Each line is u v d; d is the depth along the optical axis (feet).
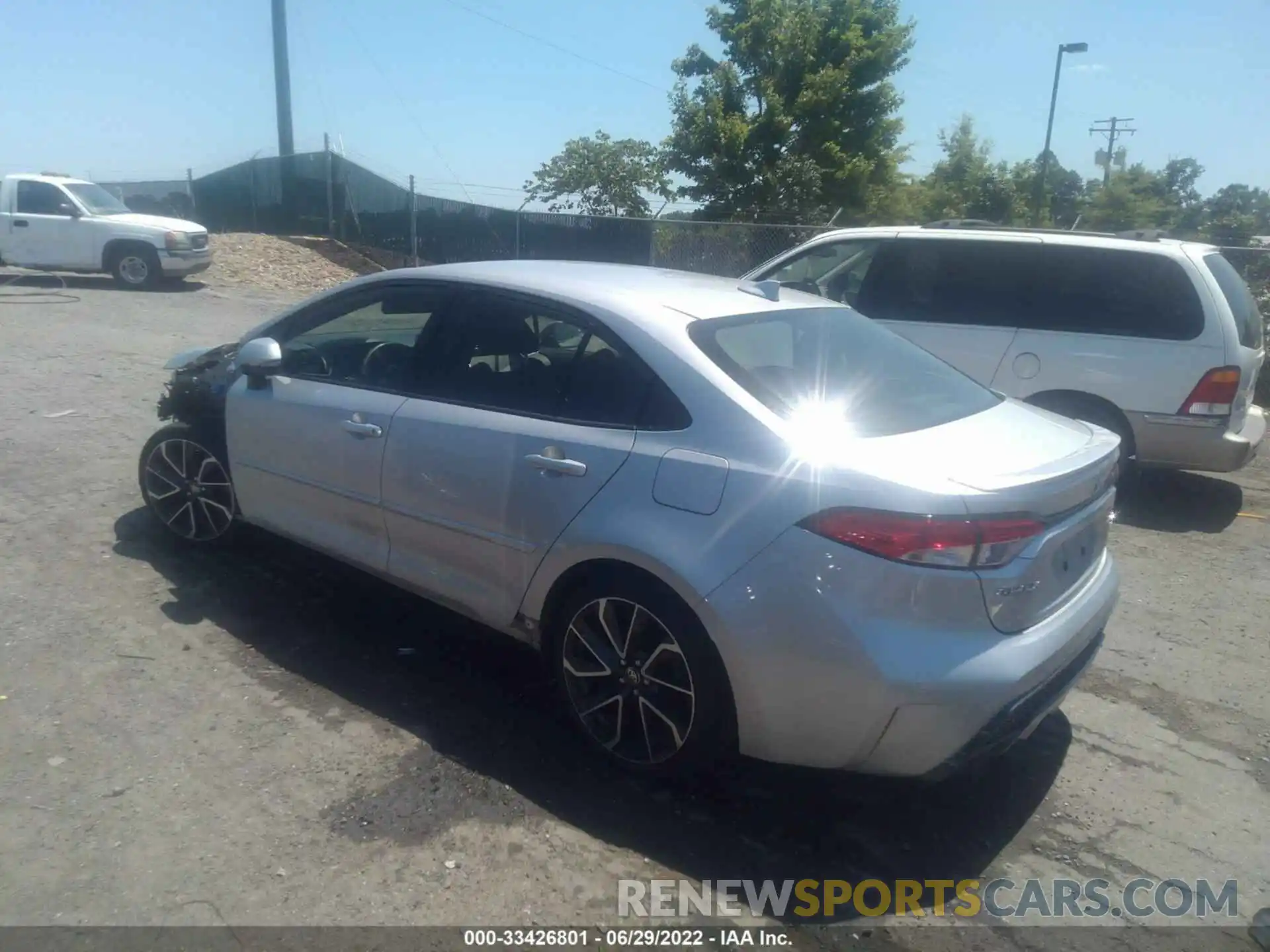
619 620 11.71
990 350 23.58
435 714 13.21
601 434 11.72
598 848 10.80
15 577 16.42
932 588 9.86
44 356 34.60
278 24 80.84
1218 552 21.40
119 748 12.03
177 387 17.16
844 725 10.21
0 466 21.91
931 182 132.46
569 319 12.53
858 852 11.03
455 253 70.18
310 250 75.72
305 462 14.97
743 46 82.53
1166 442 22.62
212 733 12.47
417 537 13.62
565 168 83.25
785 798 11.87
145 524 18.94
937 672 9.85
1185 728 14.01
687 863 10.68
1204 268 22.33
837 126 82.84
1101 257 22.95
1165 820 11.89
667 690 11.39
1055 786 12.45
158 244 58.03
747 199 81.76
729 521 10.53
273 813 11.01
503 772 12.00
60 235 57.98
